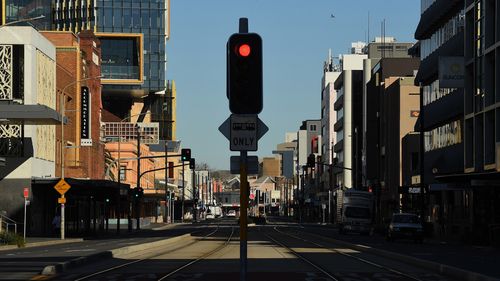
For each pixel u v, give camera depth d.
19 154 70.31
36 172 71.94
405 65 116.38
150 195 125.38
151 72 160.12
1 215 64.44
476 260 34.66
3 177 69.81
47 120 63.62
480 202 62.53
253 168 15.53
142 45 156.25
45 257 36.41
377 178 113.06
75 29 156.00
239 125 15.05
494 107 57.72
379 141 116.88
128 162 125.88
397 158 102.31
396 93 103.62
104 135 132.50
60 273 27.55
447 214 74.38
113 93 161.00
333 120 178.00
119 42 157.12
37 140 72.62
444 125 76.12
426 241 61.44
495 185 53.34
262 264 32.44
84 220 82.38
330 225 131.50
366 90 130.88
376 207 105.69
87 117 90.25
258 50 14.95
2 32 69.94
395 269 30.48
